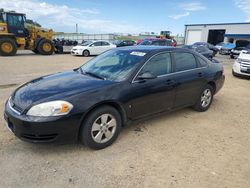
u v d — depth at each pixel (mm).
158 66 4520
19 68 12227
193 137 4324
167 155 3664
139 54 4520
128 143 3998
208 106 5809
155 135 4336
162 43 18656
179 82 4785
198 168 3352
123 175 3141
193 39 50500
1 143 3814
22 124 3287
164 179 3088
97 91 3652
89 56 21797
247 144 4133
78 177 3072
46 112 3270
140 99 4145
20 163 3320
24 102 3453
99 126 3701
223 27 44844
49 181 2975
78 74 4461
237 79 10805
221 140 4250
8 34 19406
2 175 3051
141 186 2943
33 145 3789
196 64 5340
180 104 5023
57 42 23859
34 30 21078
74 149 3736
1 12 19562
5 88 7594
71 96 3453
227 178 3154
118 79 4074
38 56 20094
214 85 5801
